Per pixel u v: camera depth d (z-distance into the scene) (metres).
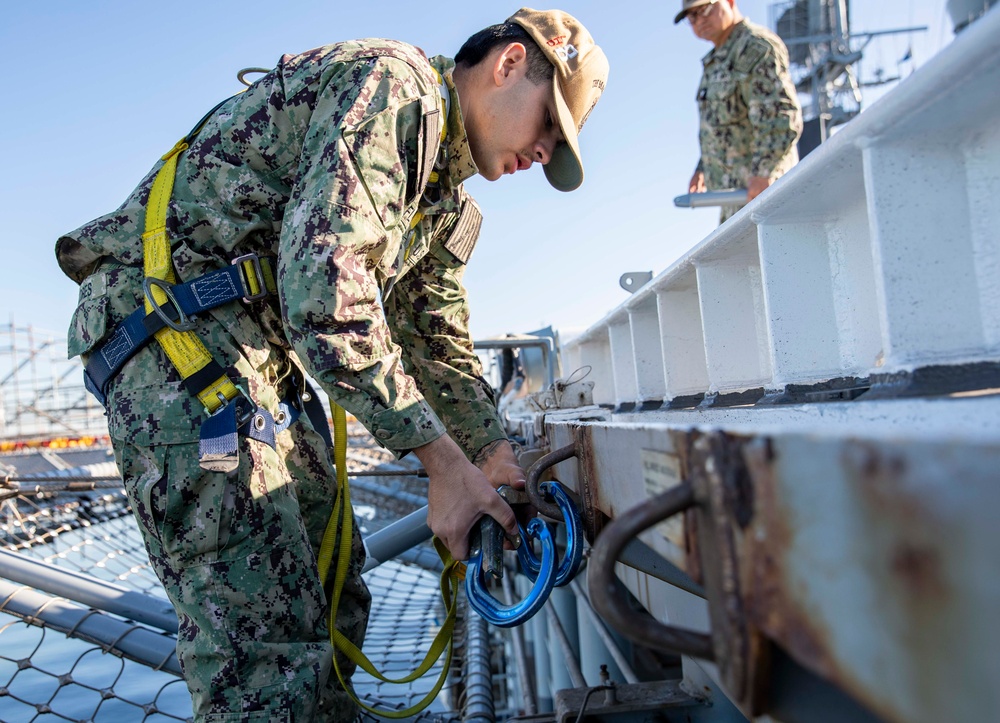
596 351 4.26
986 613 0.38
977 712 0.39
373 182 1.46
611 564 0.69
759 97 4.20
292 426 1.92
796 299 1.51
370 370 1.44
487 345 4.94
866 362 1.42
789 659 0.64
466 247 2.22
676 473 0.81
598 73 1.88
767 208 1.45
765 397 1.54
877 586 0.46
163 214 1.67
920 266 1.03
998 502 0.37
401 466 8.62
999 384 0.93
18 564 2.91
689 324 2.30
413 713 1.86
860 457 0.48
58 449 14.25
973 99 0.92
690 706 1.80
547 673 4.47
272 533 1.62
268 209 1.67
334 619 1.81
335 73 1.58
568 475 1.69
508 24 1.84
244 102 1.68
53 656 4.77
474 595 1.54
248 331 1.66
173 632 2.77
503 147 1.87
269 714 1.53
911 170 1.04
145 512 1.61
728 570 0.64
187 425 1.58
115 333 1.68
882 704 0.47
